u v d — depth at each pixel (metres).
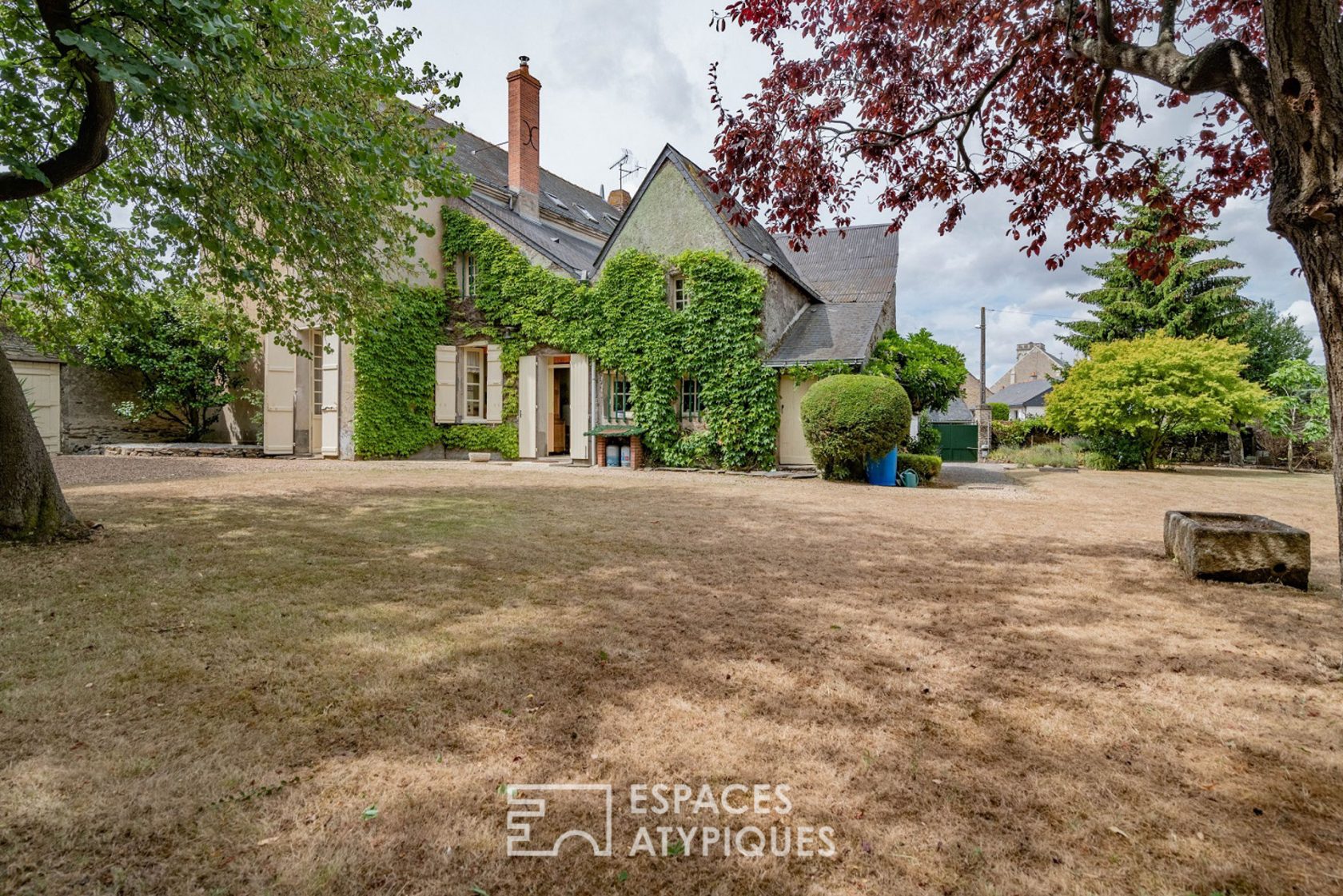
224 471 11.05
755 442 12.79
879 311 14.30
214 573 4.10
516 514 6.83
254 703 2.36
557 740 2.16
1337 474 2.88
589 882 1.54
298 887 1.47
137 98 4.74
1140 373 16.52
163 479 9.59
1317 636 3.32
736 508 7.61
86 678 2.52
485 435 15.71
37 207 5.48
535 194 17.50
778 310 13.85
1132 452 17.06
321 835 1.65
